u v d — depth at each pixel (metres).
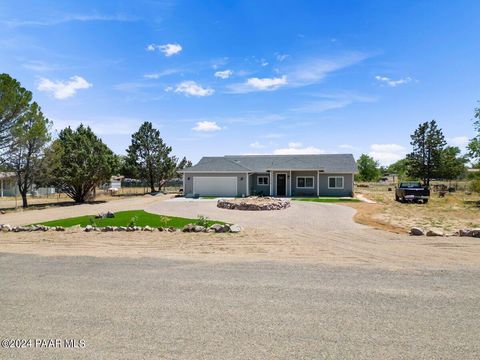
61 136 32.09
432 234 11.01
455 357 3.39
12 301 5.11
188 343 3.71
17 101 24.64
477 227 13.39
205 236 11.25
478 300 5.00
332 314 4.51
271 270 6.83
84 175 30.73
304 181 34.41
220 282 6.01
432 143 53.88
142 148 46.56
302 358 3.37
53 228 12.90
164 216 16.98
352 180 33.59
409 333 3.93
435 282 5.89
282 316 4.45
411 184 28.53
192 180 35.03
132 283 5.99
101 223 14.79
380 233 11.66
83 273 6.71
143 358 3.39
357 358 3.37
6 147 25.36
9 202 34.16
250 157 39.75
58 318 4.45
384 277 6.23
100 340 3.80
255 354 3.45
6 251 9.11
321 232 12.00
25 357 3.45
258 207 20.05
